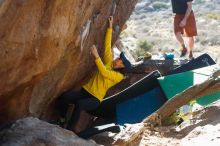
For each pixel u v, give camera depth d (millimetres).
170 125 8547
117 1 7875
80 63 6871
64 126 7129
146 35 33094
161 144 7457
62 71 6379
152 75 8180
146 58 10141
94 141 6172
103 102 8008
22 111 5699
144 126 7242
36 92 5992
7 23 3861
